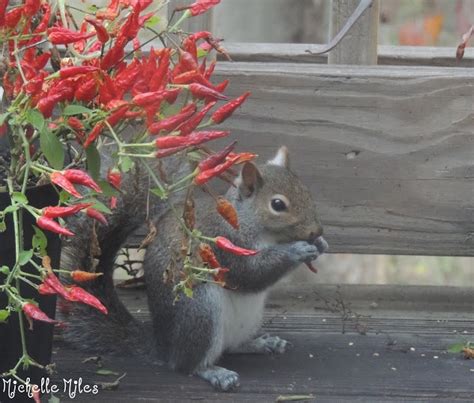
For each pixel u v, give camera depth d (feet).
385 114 24.12
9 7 18.92
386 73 24.06
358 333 24.11
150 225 18.48
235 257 23.15
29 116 16.12
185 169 21.57
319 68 24.26
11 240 17.72
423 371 21.97
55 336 22.91
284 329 24.26
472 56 26.61
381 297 25.62
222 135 16.07
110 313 22.93
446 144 24.29
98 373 21.65
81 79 16.44
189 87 16.55
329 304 25.45
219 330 22.06
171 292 22.07
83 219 22.09
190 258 19.51
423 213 24.57
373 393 20.90
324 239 24.67
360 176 24.39
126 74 16.52
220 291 22.21
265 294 23.73
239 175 23.88
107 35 16.38
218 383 21.12
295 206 23.62
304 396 20.74
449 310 25.40
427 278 46.39
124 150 16.21
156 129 16.21
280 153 23.90
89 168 16.88
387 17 40.81
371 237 24.68
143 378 21.59
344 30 21.76
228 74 23.82
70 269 22.38
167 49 17.17
